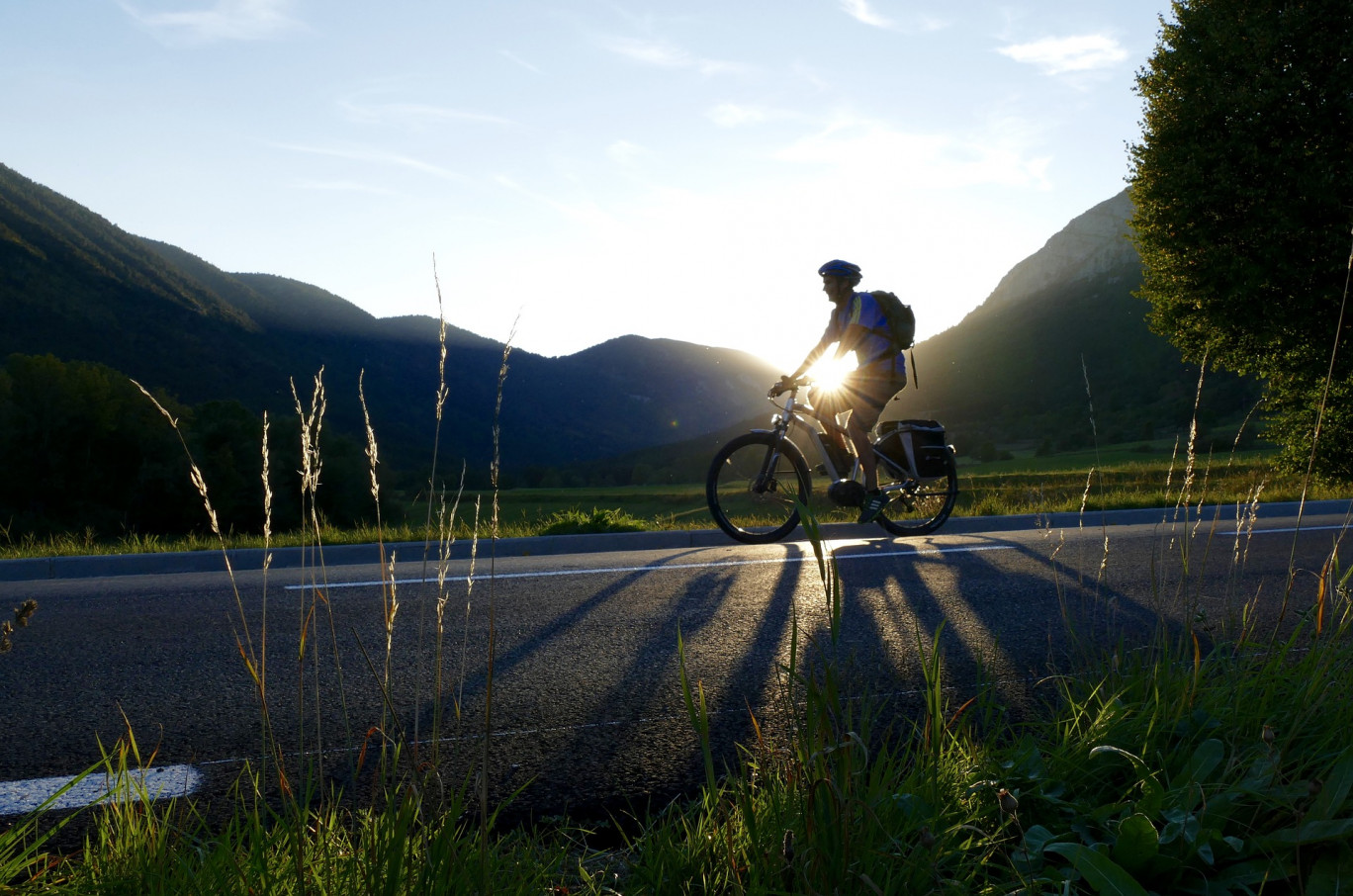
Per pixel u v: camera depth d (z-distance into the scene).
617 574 5.80
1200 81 18.52
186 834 1.87
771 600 4.80
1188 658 2.80
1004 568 5.71
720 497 7.76
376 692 3.27
